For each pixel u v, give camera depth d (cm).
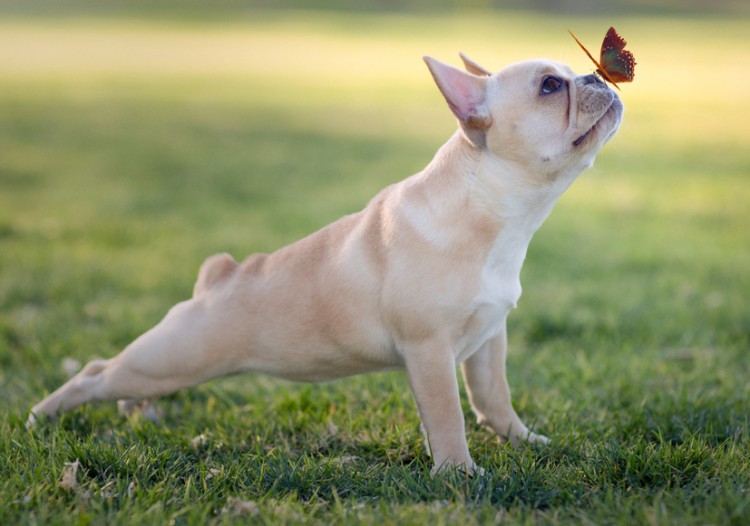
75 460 481
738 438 526
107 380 545
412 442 522
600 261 991
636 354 705
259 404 601
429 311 476
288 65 3334
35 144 1755
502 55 3178
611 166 1611
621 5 6406
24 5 6103
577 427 545
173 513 417
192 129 1981
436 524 402
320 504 439
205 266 544
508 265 491
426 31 4659
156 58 3516
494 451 518
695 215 1214
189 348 521
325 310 501
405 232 483
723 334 745
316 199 1299
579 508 426
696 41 4169
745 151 1766
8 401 615
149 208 1247
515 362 701
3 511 418
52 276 918
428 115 2239
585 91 471
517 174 475
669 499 422
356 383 634
